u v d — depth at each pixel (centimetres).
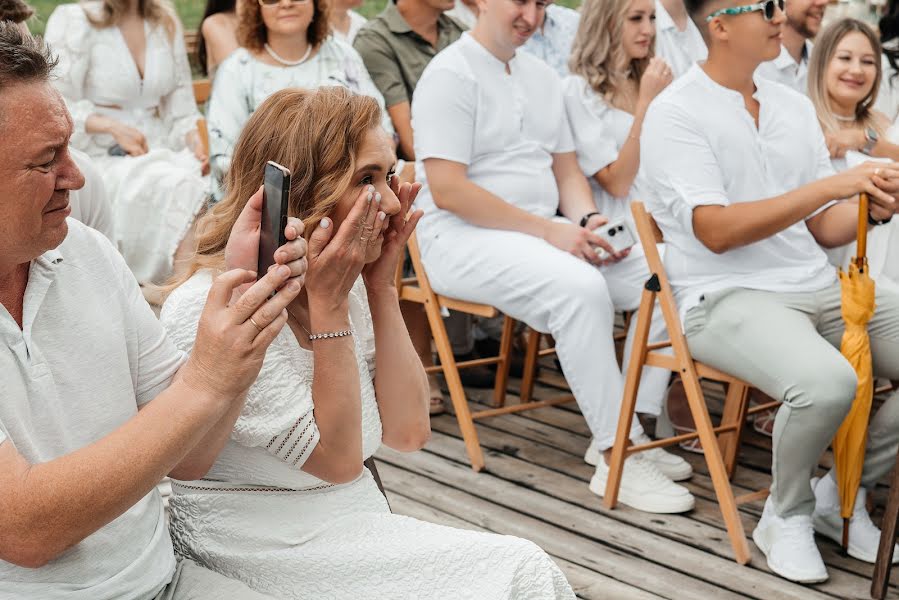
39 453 154
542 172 403
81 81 487
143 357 174
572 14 527
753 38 334
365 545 190
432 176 383
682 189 340
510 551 185
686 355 332
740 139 344
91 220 269
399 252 211
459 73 380
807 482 314
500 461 389
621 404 352
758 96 354
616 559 321
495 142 393
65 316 160
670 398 405
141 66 500
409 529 193
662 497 351
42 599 154
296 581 191
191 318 190
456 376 385
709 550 328
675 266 350
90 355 162
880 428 323
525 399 444
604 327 358
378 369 214
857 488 316
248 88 439
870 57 415
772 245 346
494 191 394
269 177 160
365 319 218
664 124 344
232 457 193
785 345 312
